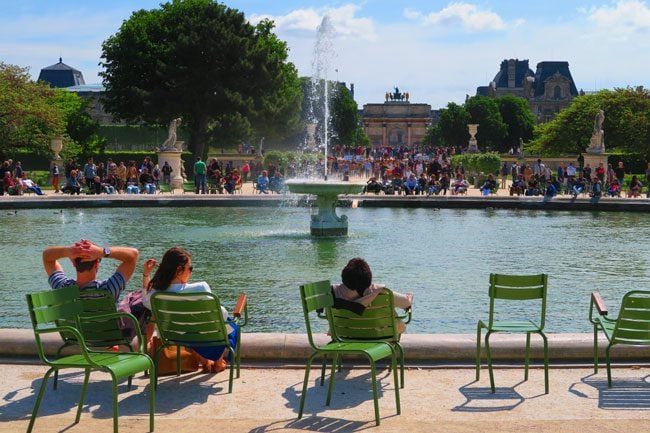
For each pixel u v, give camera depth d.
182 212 34.97
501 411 7.73
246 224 29.34
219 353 8.80
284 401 8.06
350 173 65.12
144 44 69.69
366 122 169.88
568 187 45.78
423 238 24.94
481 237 25.30
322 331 12.41
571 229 28.12
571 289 16.12
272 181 46.31
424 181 45.34
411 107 169.38
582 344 9.50
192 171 69.81
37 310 7.15
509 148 152.38
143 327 9.15
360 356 9.52
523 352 9.46
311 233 25.30
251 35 71.06
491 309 8.64
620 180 50.31
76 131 83.38
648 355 9.52
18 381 8.70
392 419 7.50
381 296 8.23
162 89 67.31
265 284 16.44
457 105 148.38
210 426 7.30
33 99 61.16
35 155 69.56
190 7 71.94
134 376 8.90
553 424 7.32
